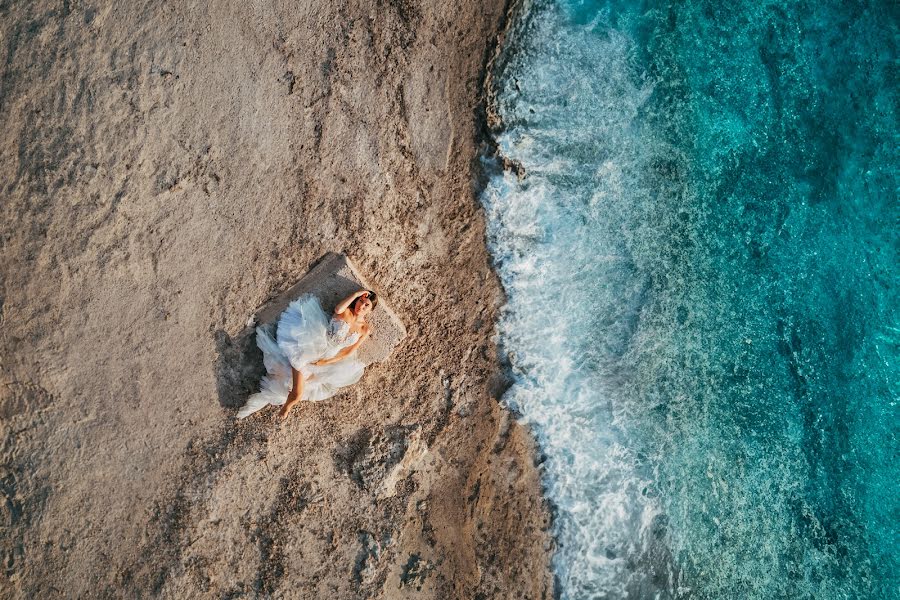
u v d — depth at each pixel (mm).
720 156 6555
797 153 6691
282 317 5238
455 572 5996
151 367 5195
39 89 4844
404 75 5672
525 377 6203
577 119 6176
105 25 4926
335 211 5512
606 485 6352
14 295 4891
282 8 5289
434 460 5973
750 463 6711
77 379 5047
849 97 6727
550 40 6105
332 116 5473
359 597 5742
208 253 5258
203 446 5336
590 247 6309
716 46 6508
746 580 6648
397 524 5859
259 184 5324
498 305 6137
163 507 5254
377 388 5746
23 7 4777
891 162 6793
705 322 6590
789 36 6637
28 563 4973
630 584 6355
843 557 6711
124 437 5160
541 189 6160
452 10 5785
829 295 6777
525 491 6195
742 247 6645
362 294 5281
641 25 6316
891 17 6738
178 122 5113
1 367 4883
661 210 6438
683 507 6527
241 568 5445
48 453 5008
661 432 6492
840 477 6738
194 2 5086
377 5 5543
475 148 5965
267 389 5316
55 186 4914
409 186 5762
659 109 6375
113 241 5059
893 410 6742
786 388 6699
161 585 5230
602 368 6371
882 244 6797
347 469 5715
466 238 6008
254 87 5262
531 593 6141
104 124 4961
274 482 5527
